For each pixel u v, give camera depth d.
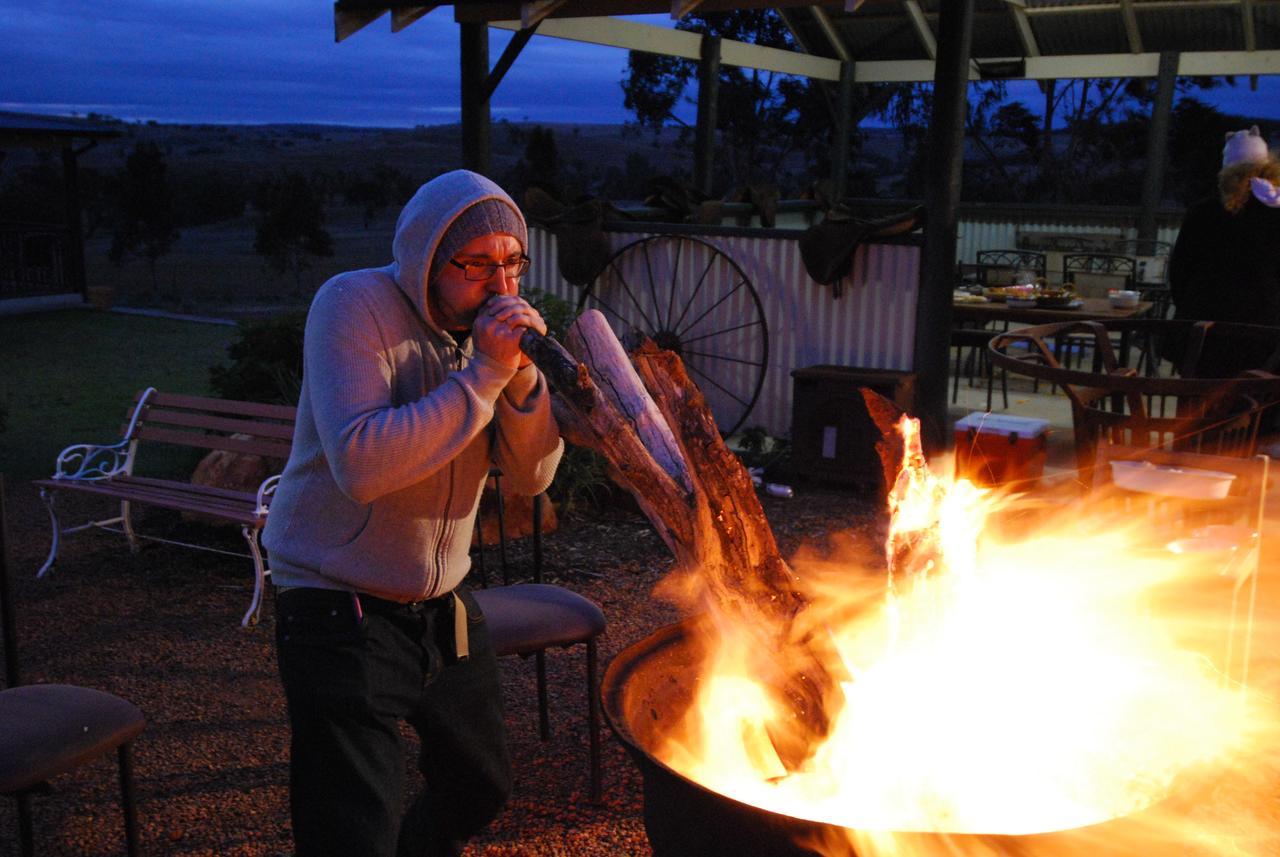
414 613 2.08
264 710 3.82
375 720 1.99
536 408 2.16
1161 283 10.79
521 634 2.94
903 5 11.03
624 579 5.18
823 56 12.53
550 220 8.14
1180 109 14.93
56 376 10.04
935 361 6.82
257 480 5.67
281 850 2.96
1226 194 5.70
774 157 16.48
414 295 2.01
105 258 23.55
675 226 7.83
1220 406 4.29
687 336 7.97
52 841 2.99
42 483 5.09
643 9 7.44
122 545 5.60
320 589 2.01
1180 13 10.45
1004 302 8.31
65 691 2.49
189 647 4.36
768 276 7.56
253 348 6.70
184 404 5.34
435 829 2.36
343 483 1.87
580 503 6.27
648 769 1.97
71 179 15.09
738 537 2.15
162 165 20.45
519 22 8.03
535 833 3.03
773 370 7.68
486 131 8.34
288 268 19.38
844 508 6.39
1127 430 5.11
